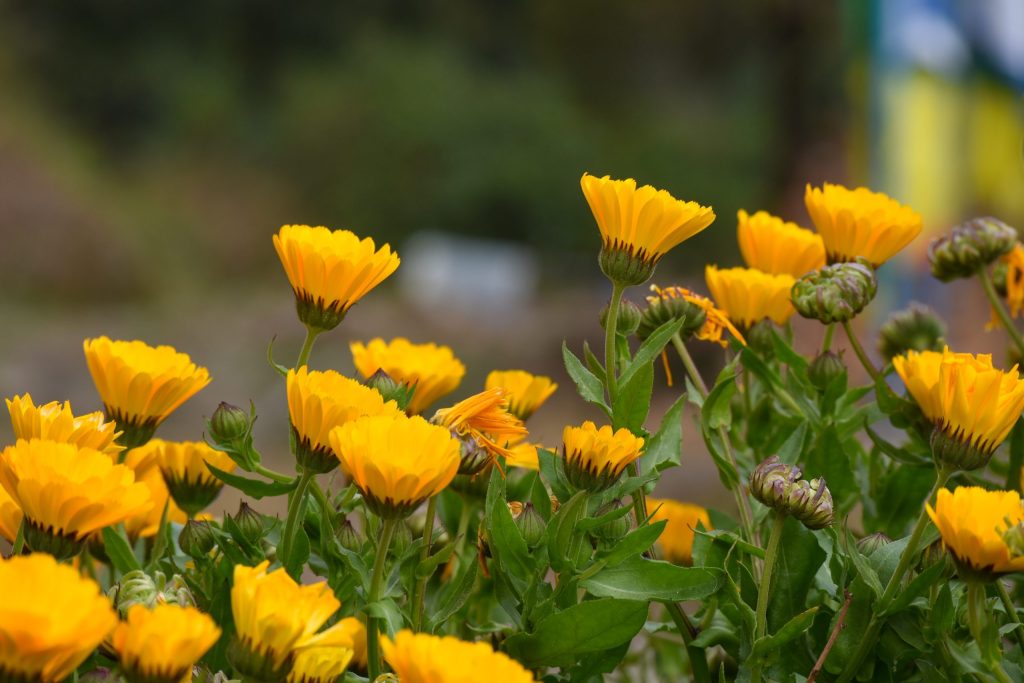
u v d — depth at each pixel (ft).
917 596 3.97
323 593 3.61
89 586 3.37
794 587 4.06
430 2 67.87
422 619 3.98
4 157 41.86
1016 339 4.49
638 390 4.05
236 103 62.03
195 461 4.27
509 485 4.35
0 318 35.45
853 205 4.38
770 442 4.44
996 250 4.50
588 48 60.54
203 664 3.91
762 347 4.46
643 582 3.91
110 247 41.06
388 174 54.54
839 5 38.24
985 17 13.73
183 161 56.65
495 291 44.06
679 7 55.83
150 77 62.23
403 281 45.52
